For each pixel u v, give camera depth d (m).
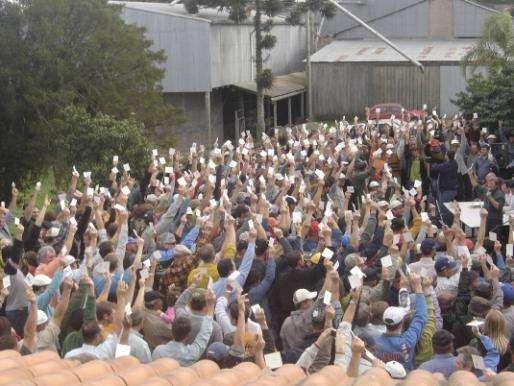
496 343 9.66
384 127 28.11
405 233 13.03
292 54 60.00
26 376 7.95
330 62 55.22
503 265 13.49
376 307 10.30
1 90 34.16
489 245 13.96
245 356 9.35
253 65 53.62
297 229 13.95
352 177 20.20
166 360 8.88
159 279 13.09
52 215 15.92
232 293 11.00
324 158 21.58
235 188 17.83
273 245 12.84
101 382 7.89
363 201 15.74
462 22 58.03
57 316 9.90
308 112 54.03
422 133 26.58
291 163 19.22
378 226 14.20
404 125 26.11
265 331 9.95
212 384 8.12
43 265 11.90
